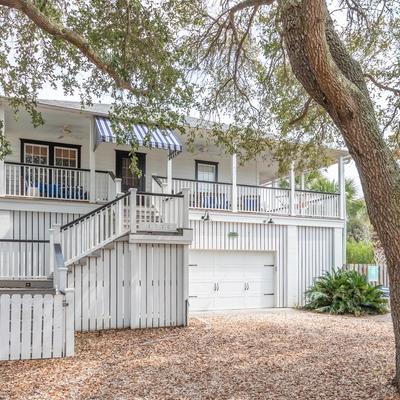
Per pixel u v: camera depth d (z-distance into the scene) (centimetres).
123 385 673
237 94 1147
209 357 859
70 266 1185
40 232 1430
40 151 1677
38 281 1171
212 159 1941
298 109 1137
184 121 967
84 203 1480
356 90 599
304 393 624
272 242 1823
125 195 1246
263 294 1803
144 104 950
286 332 1152
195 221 1683
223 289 1733
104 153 1738
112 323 1220
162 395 625
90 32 895
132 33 894
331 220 1941
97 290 1209
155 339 1062
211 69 1112
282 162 1208
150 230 1268
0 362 823
